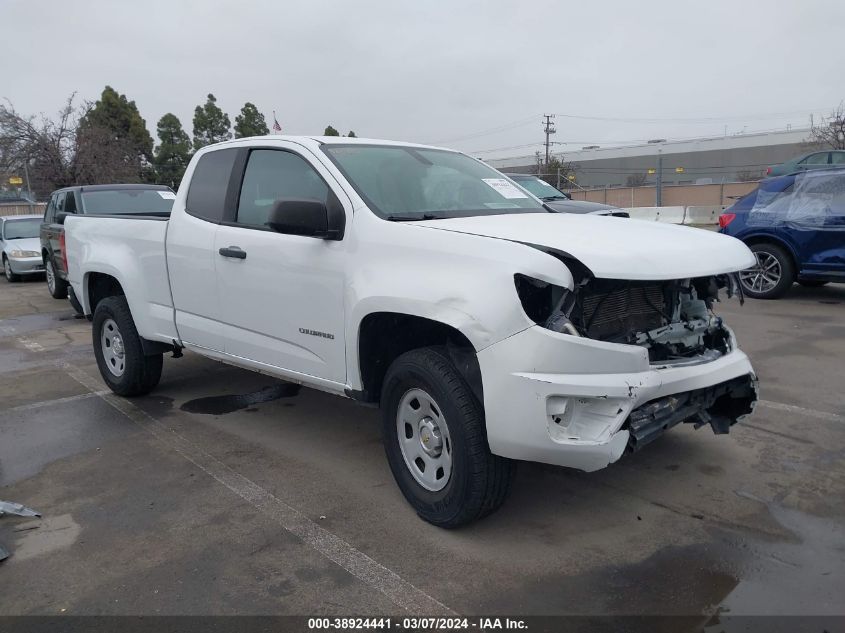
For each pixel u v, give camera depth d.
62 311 11.45
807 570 3.15
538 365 3.06
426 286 3.35
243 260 4.48
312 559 3.36
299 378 4.32
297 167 4.33
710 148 70.19
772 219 9.50
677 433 4.85
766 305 9.41
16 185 36.84
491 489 3.35
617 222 4.03
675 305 3.75
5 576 3.29
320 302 3.99
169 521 3.79
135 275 5.53
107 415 5.66
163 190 11.97
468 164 4.97
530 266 3.07
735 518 3.64
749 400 3.90
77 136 30.47
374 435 5.07
